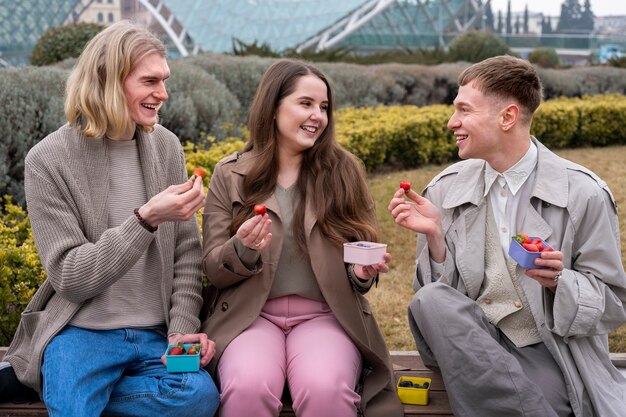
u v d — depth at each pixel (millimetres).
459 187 2902
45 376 2471
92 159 2668
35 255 3703
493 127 2727
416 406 2738
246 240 2568
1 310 3627
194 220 2961
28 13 34000
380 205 7445
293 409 2539
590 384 2574
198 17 33312
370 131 8445
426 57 19641
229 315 2754
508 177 2803
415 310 2645
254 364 2521
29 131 5867
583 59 46719
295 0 33312
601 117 12164
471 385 2479
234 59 10336
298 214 2830
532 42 45812
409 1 41719
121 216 2701
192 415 2459
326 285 2752
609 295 2604
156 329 2744
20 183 5891
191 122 7059
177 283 2816
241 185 2895
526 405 2422
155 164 2809
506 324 2768
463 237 2832
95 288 2508
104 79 2604
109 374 2529
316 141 2932
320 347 2605
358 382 2781
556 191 2701
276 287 2812
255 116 2898
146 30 2688
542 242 2539
